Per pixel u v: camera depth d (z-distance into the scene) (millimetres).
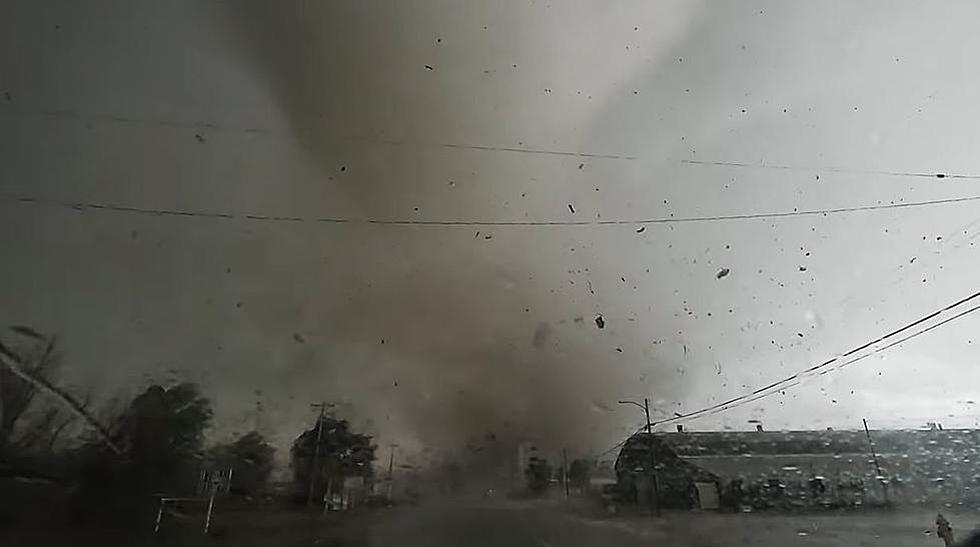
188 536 5926
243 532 6215
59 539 5539
